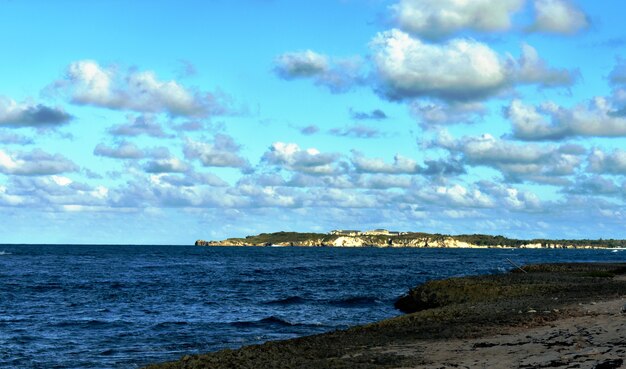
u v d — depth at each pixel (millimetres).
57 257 182500
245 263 146625
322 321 40031
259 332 35438
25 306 50406
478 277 62406
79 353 29281
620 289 43688
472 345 21391
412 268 117938
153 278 87812
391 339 24672
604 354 16922
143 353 29188
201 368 20328
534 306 33469
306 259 179500
